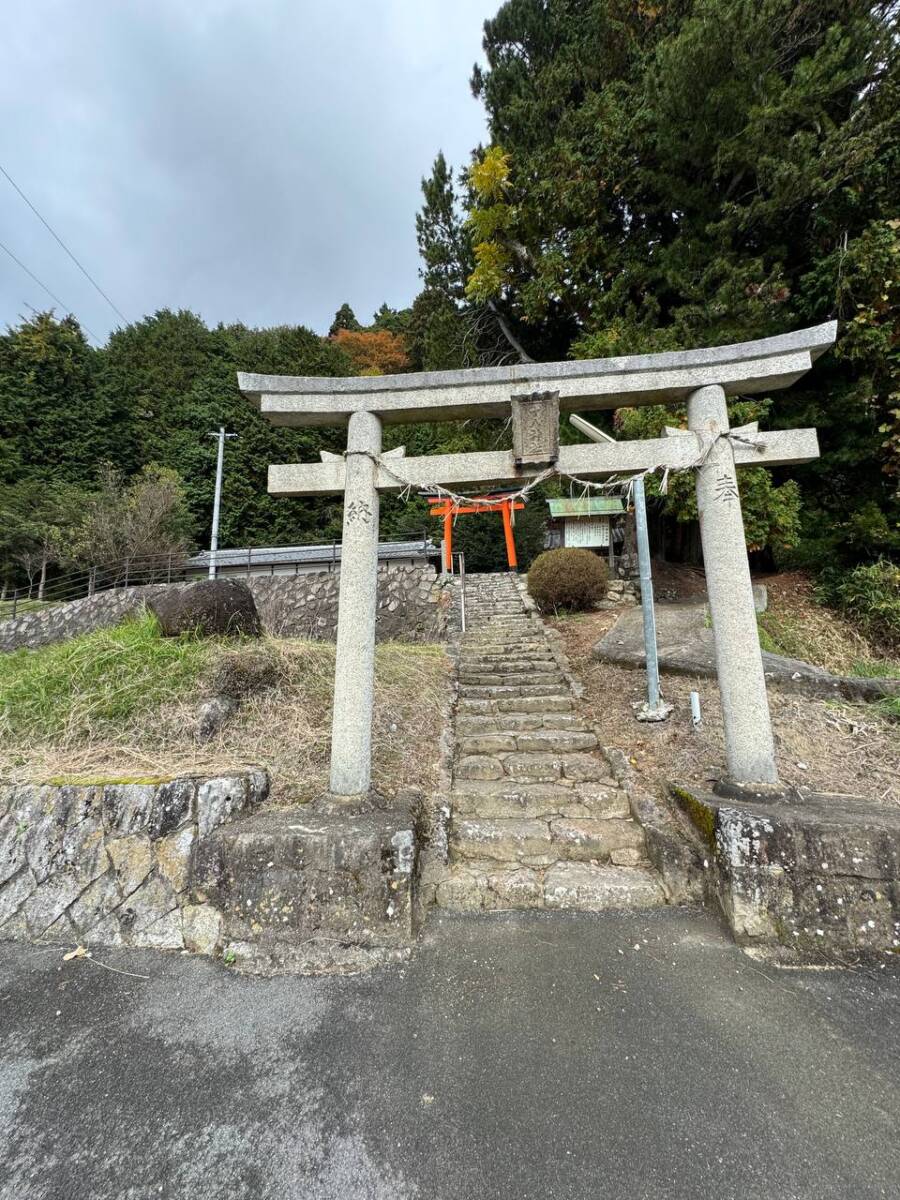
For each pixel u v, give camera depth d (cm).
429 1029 202
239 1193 144
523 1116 163
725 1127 158
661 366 345
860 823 260
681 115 809
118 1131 164
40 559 1468
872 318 693
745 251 845
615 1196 140
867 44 709
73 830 291
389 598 972
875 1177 144
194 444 2006
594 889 285
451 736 453
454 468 353
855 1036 193
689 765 375
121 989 232
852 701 437
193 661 438
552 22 1180
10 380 1853
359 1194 143
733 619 322
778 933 247
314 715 427
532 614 848
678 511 850
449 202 1359
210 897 268
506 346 1384
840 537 810
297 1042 198
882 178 707
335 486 360
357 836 270
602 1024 201
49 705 401
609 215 986
